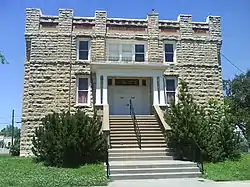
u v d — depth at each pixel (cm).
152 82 2516
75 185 1255
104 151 1812
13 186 1195
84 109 2461
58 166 1730
